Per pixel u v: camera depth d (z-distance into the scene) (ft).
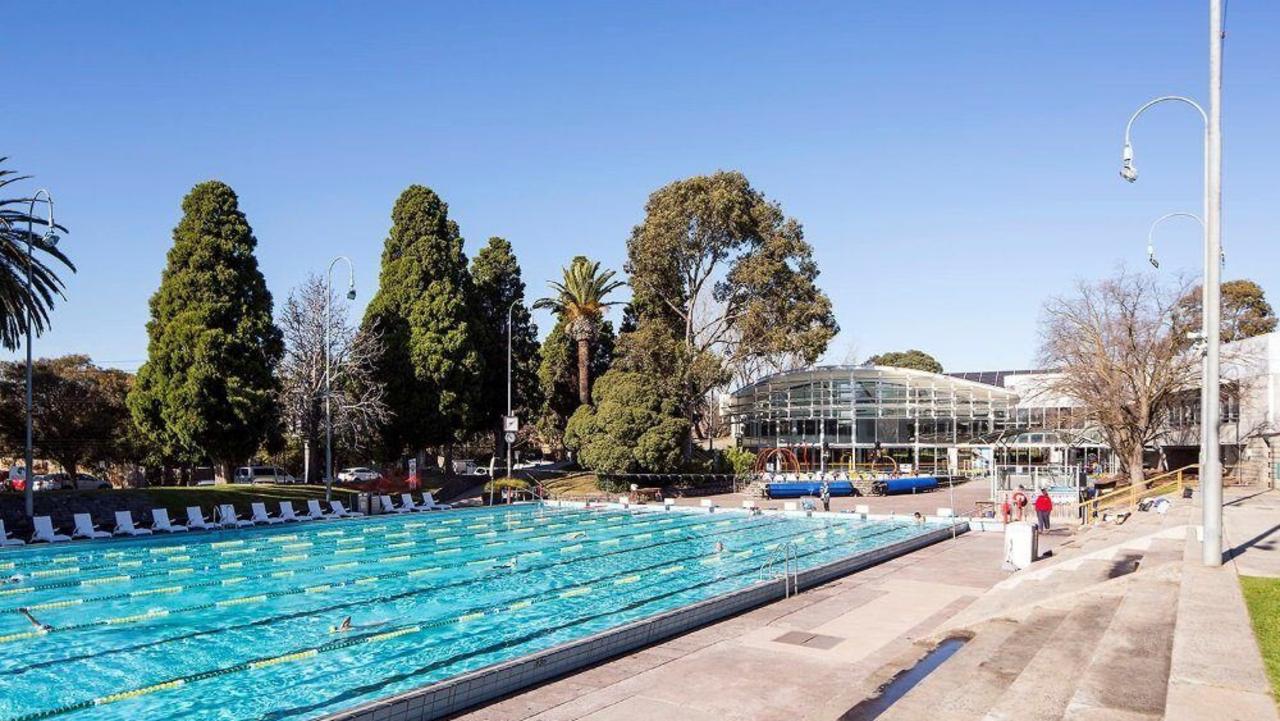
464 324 157.07
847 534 98.07
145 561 77.82
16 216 90.68
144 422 123.85
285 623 51.88
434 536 96.94
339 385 142.92
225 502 110.83
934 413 185.26
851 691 34.09
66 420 153.48
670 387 161.48
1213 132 48.85
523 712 33.99
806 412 192.13
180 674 40.65
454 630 50.21
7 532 89.92
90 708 35.83
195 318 121.80
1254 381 131.95
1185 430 156.04
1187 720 22.39
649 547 87.20
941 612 52.49
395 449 156.76
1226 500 101.55
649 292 186.50
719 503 136.26
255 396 124.16
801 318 174.09
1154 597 40.42
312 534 98.32
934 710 28.50
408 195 162.50
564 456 252.83
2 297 86.84
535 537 96.37
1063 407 156.46
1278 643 29.89
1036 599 48.62
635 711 34.12
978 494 156.46
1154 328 127.54
